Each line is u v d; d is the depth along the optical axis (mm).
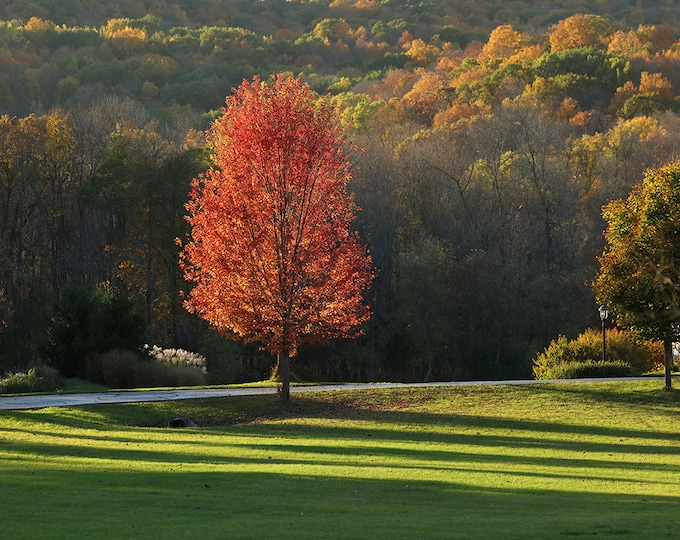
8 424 28078
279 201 30875
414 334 66750
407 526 12273
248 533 11609
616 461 21547
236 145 30672
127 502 14180
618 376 43688
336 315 32312
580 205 76938
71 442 23469
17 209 65812
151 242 65250
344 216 32844
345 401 34531
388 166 72750
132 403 32344
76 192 68812
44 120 70125
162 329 67375
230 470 18047
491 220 73875
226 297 31266
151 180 65125
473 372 68438
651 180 35156
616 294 35438
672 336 35094
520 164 75875
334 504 14406
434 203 75812
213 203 30766
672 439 27125
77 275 66562
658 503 14758
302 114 31141
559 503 14766
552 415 31781
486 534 11602
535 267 71750
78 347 46469
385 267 68625
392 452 22516
